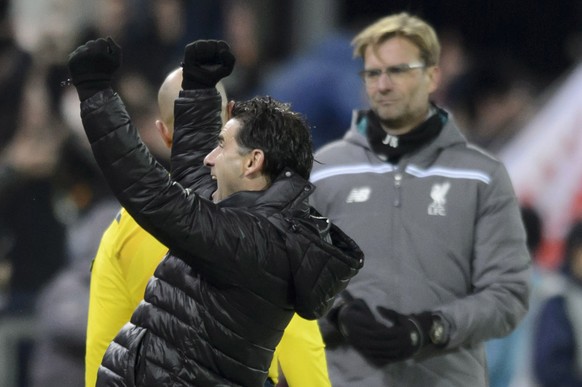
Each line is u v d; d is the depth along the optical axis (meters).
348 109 34.41
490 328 20.20
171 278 16.52
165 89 18.97
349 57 34.72
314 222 16.53
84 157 31.98
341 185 20.81
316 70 34.66
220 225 15.96
